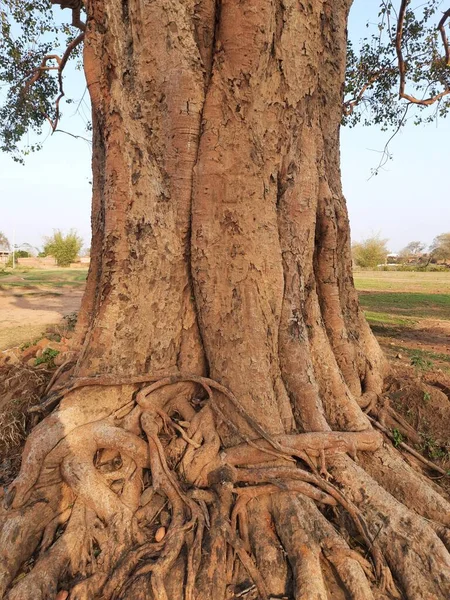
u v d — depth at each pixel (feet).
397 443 14.61
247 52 11.66
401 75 31.96
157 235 12.28
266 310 12.46
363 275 136.46
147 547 9.50
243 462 11.42
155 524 10.32
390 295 68.59
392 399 17.66
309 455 11.64
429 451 15.37
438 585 8.87
